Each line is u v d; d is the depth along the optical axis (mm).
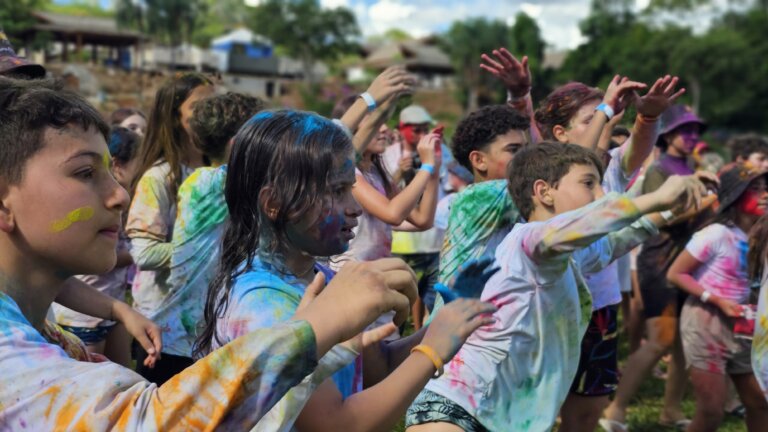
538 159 3416
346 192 2021
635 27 75125
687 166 6445
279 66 72375
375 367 2180
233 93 4020
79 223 1490
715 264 4848
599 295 4129
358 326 1398
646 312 5391
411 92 3957
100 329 4375
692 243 4898
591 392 4164
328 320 1367
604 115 4203
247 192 2012
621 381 5367
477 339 3082
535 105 5805
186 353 3697
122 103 44938
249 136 2020
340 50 76938
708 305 4848
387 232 4750
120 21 61750
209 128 3855
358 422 1687
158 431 1266
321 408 1715
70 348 1829
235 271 2021
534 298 3021
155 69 56188
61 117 1477
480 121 4363
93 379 1321
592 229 2555
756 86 70312
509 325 3039
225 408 1270
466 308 1757
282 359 1303
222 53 70625
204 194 3637
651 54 71312
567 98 4574
